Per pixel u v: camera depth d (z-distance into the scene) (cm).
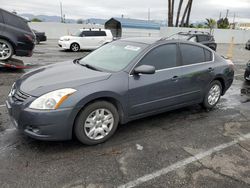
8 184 266
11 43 819
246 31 3422
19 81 367
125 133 397
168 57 430
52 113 309
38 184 269
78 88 326
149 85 391
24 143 348
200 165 319
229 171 308
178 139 387
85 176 286
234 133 420
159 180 286
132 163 315
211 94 521
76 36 1672
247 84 805
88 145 351
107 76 358
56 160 313
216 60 522
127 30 3281
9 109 340
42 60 1148
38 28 2864
